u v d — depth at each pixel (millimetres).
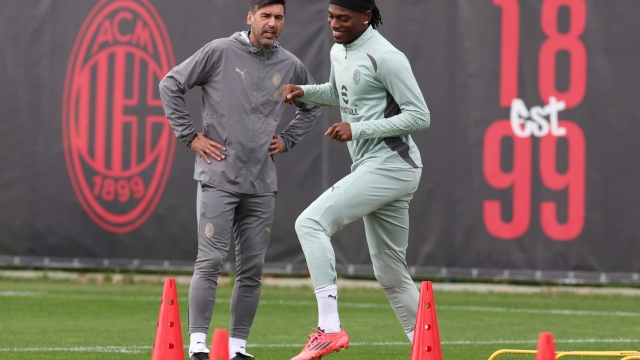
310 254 18234
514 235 38938
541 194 38781
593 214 38375
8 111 43156
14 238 43031
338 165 40156
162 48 41938
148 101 42062
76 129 42625
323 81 40312
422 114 18484
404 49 39781
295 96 19922
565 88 38625
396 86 18500
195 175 20625
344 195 18609
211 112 20516
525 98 38906
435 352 16516
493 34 39156
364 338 27188
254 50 20469
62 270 45469
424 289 16734
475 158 39219
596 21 38406
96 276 45375
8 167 43062
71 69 42750
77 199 42625
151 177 41906
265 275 43594
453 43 39406
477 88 39250
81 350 23531
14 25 43188
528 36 38938
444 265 39438
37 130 42969
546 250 38719
